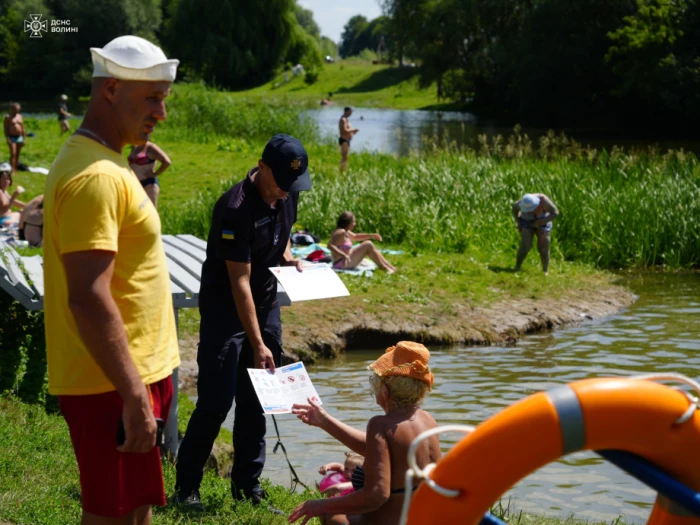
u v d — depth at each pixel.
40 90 76.62
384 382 3.68
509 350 10.89
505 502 6.16
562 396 2.47
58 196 2.78
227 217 4.56
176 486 4.91
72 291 2.73
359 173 19.41
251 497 5.07
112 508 2.94
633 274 15.51
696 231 16.19
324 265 5.09
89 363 2.87
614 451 2.57
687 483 2.53
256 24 84.25
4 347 7.60
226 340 4.74
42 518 4.30
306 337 10.75
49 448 5.70
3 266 7.12
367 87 86.75
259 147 28.67
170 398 3.14
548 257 14.35
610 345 10.97
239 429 5.05
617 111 54.19
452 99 70.56
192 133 31.08
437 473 2.61
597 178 18.25
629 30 47.59
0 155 22.62
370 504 3.58
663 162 19.25
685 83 45.81
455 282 13.34
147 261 2.98
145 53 2.93
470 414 8.24
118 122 2.96
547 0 54.19
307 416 4.17
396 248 15.75
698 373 9.63
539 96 56.12
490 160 19.52
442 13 66.31
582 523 5.42
